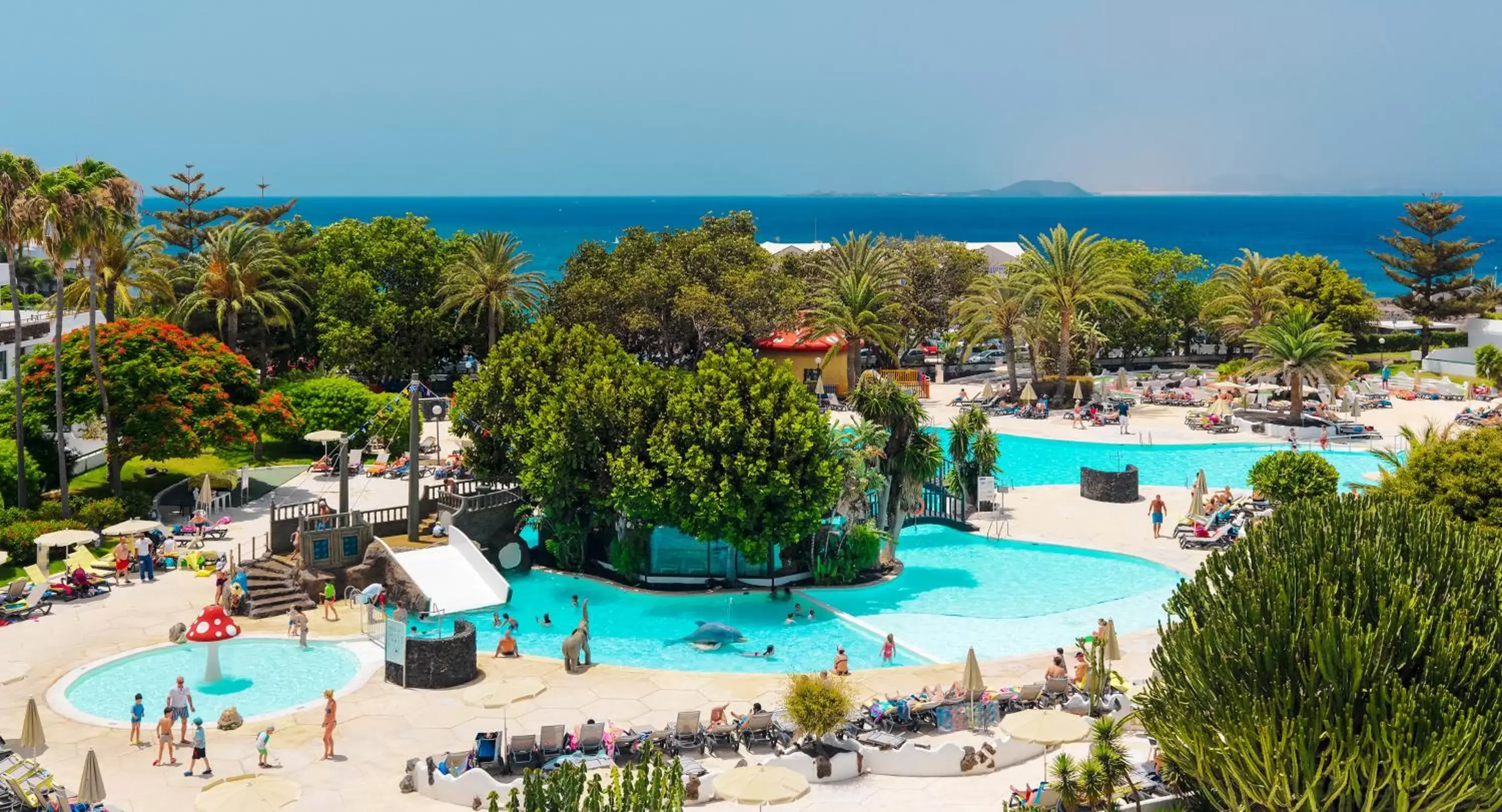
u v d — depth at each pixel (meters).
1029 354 103.62
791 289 91.62
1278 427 77.69
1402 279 123.31
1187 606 26.02
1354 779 20.91
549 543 49.78
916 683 35.31
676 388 46.31
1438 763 20.39
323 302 84.56
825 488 44.19
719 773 27.98
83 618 41.53
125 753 30.55
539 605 45.28
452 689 35.44
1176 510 58.28
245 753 30.61
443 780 27.91
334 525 47.09
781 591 46.78
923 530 56.03
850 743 29.84
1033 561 50.94
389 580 45.91
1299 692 21.77
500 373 52.00
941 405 90.31
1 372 65.81
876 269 96.81
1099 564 50.41
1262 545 25.45
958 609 44.38
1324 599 22.33
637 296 86.69
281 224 110.50
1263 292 95.69
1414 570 23.61
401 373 84.56
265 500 57.62
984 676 35.88
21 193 48.81
